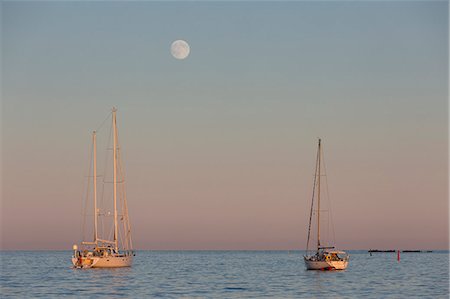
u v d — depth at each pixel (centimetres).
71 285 12656
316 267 15675
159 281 13850
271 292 11606
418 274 17000
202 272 18038
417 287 12731
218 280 14525
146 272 17512
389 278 15150
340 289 12231
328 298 10738
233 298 10588
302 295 11131
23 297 10706
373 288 12462
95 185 14988
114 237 15088
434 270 19275
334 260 15638
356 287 12669
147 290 11806
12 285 12825
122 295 10975
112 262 14938
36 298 10562
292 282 13888
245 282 13900
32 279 14425
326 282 13850
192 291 11719
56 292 11406
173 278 15038
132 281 13625
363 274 16825
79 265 14888
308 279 14738
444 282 13975
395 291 11894
